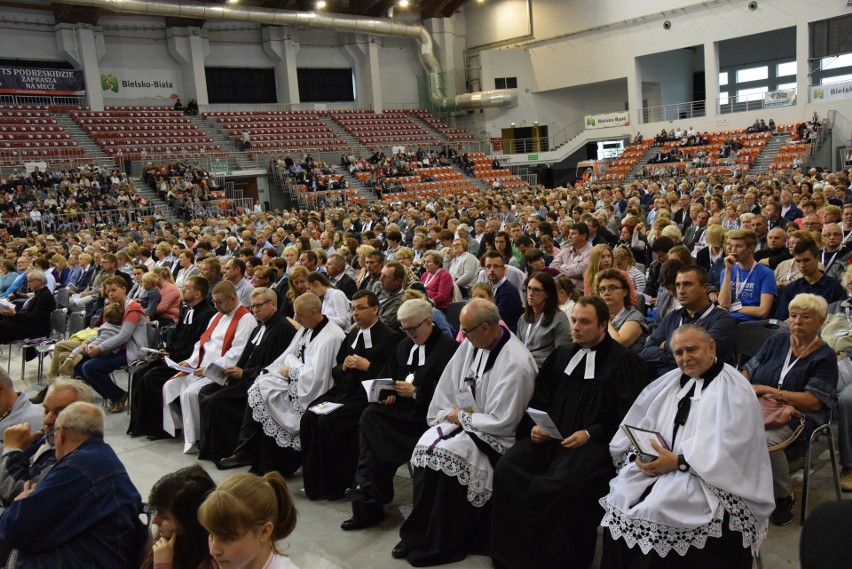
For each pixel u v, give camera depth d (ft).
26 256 38.96
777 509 12.14
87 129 84.12
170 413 19.04
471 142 109.91
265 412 16.28
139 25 92.53
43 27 85.30
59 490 9.12
